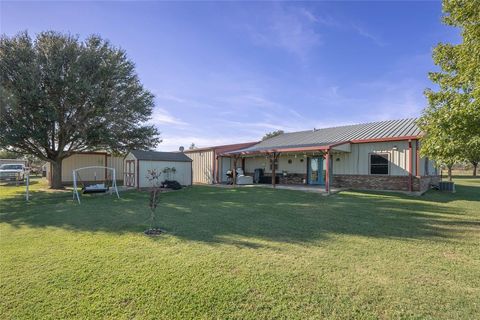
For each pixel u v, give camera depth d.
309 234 6.00
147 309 3.03
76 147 18.64
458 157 6.61
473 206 9.70
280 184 18.39
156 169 17.28
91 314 2.95
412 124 15.70
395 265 4.21
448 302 3.13
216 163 21.06
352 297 3.25
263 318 2.86
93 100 16.20
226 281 3.66
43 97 15.07
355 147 15.36
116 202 11.02
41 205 10.56
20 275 3.89
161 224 6.96
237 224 6.95
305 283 3.60
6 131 14.80
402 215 8.10
